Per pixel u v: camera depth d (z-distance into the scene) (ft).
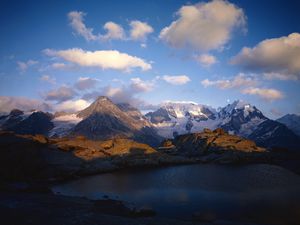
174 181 264.72
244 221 147.33
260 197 196.44
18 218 126.11
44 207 146.72
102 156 370.73
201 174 295.48
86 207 150.92
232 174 288.92
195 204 183.01
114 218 131.13
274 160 368.27
